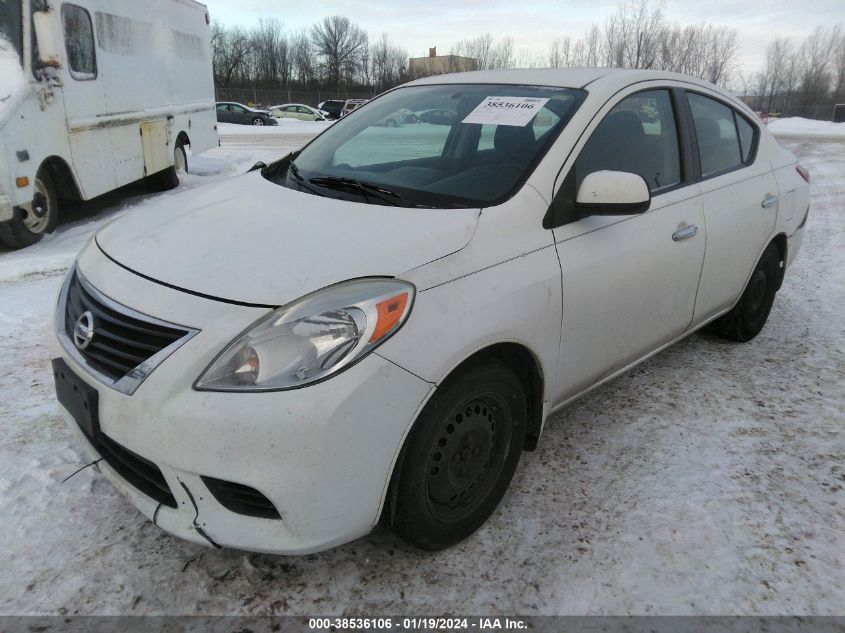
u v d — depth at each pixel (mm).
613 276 2686
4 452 2807
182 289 2012
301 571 2205
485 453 2320
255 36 66562
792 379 3686
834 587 2188
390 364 1895
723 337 4184
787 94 57156
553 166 2555
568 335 2535
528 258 2342
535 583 2178
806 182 4375
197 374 1845
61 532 2342
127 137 8570
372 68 68188
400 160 2912
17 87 6273
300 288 1938
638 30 44062
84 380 2074
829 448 2994
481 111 2965
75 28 7152
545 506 2555
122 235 2504
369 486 1930
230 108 31578
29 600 2049
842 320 4613
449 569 2230
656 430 3113
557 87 2990
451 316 2047
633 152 2953
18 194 6273
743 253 3674
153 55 9508
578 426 3137
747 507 2572
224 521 1901
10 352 3889
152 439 1869
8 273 5617
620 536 2398
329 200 2578
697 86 3568
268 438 1785
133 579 2146
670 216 3043
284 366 1817
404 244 2127
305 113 37688
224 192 2848
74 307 2303
